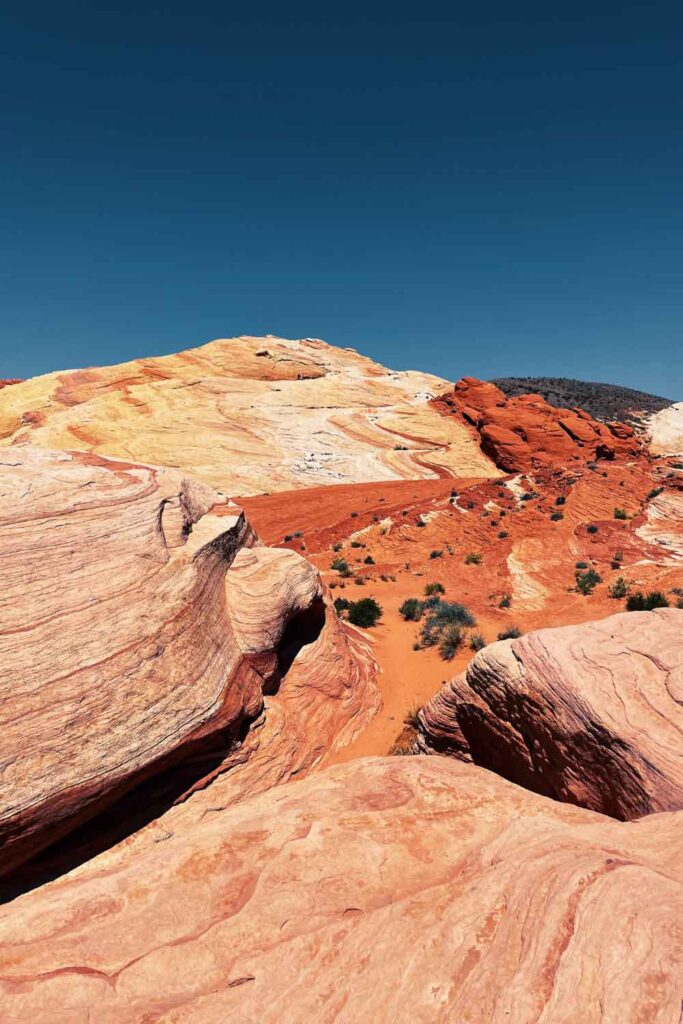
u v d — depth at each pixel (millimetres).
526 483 43875
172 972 4645
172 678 7953
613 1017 3020
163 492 10734
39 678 6555
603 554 30000
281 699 11477
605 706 6879
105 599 7867
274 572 12234
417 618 21422
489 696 8719
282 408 70125
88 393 71125
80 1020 4199
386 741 12062
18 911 5590
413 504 43031
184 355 83062
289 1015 3883
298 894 5316
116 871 6133
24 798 5863
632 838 5133
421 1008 3643
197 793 8281
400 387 84438
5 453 10227
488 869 5137
